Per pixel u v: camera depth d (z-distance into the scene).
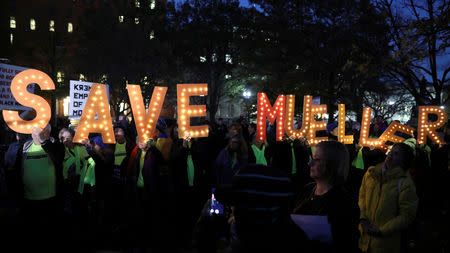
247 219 1.71
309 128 7.98
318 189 2.50
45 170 6.07
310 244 2.10
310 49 24.39
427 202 8.27
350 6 19.81
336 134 8.41
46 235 6.15
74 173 6.88
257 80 32.78
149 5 37.03
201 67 37.59
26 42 31.95
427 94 14.38
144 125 6.48
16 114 5.88
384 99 28.14
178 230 6.48
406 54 8.78
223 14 35.56
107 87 6.25
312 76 25.09
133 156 6.72
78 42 33.50
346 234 2.20
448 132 8.84
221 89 41.88
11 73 6.93
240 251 1.76
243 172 1.73
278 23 25.41
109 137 6.25
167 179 6.64
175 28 37.66
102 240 5.99
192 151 8.66
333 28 22.20
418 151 6.91
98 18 34.19
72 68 32.47
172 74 36.50
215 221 2.61
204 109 6.73
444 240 5.86
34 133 5.93
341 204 2.30
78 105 7.15
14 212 7.52
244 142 6.53
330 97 24.12
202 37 36.38
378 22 15.88
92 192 7.17
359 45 17.06
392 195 3.54
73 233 6.28
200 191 9.00
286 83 25.84
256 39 28.83
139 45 33.66
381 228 3.50
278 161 8.12
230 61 40.19
